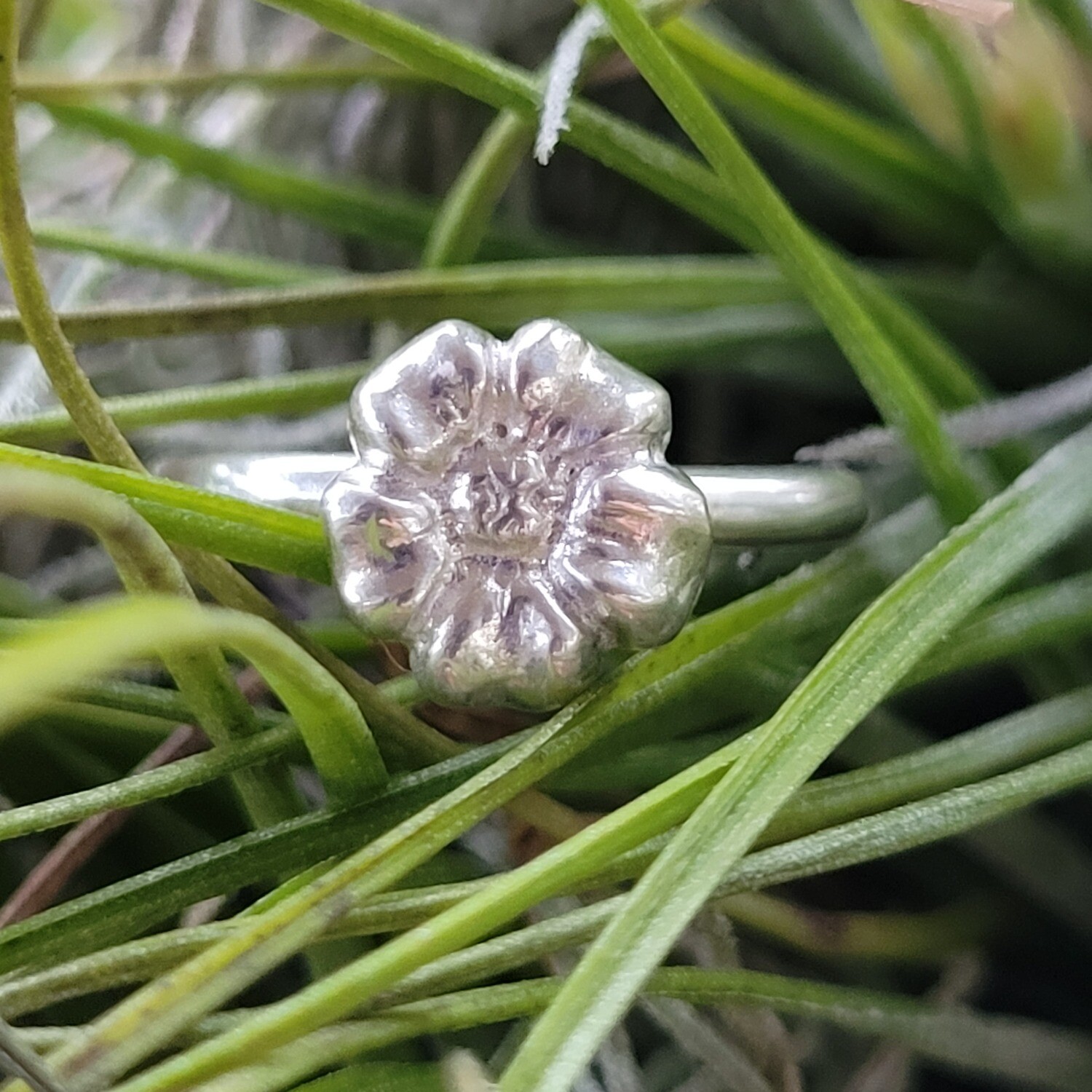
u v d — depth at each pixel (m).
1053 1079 0.05
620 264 0.06
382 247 0.07
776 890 0.06
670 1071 0.05
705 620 0.05
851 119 0.06
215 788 0.05
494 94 0.05
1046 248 0.06
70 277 0.06
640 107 0.07
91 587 0.06
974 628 0.05
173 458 0.05
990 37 0.05
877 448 0.05
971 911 0.06
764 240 0.05
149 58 0.07
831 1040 0.05
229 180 0.06
